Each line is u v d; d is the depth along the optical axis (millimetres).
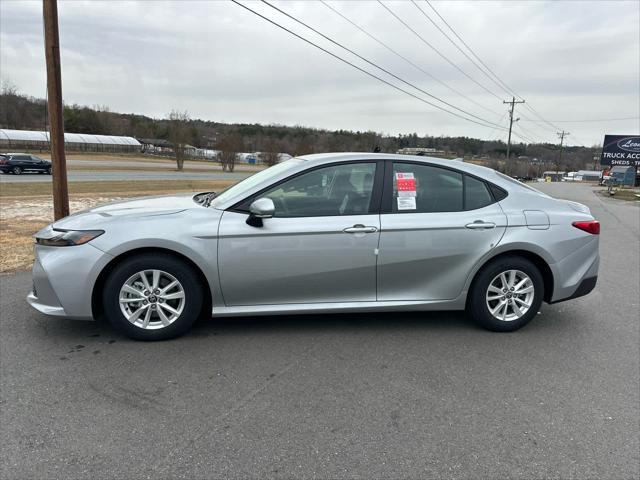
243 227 3826
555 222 4312
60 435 2641
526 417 2936
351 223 3955
